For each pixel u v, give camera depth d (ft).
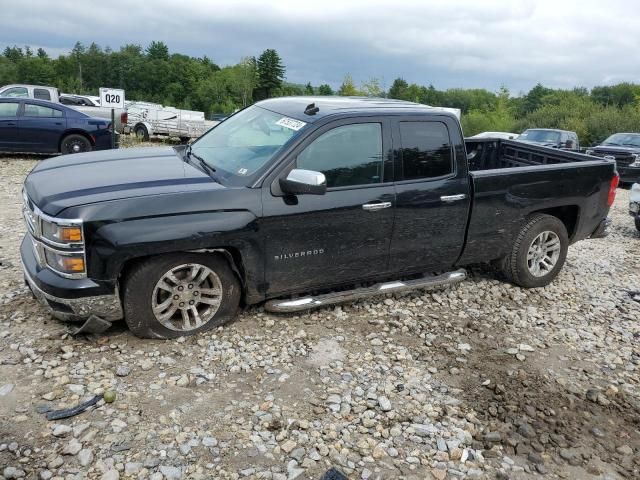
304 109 15.49
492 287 19.27
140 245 12.50
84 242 12.25
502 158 23.72
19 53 479.00
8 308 14.80
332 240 14.82
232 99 368.07
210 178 14.23
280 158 13.98
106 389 11.73
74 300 12.48
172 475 9.61
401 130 15.53
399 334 15.42
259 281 14.33
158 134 68.28
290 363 13.43
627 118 130.31
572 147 62.08
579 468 10.85
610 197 20.06
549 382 13.70
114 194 12.78
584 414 12.51
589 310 18.38
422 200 15.79
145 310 13.24
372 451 10.73
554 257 19.45
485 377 13.67
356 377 13.14
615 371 14.57
